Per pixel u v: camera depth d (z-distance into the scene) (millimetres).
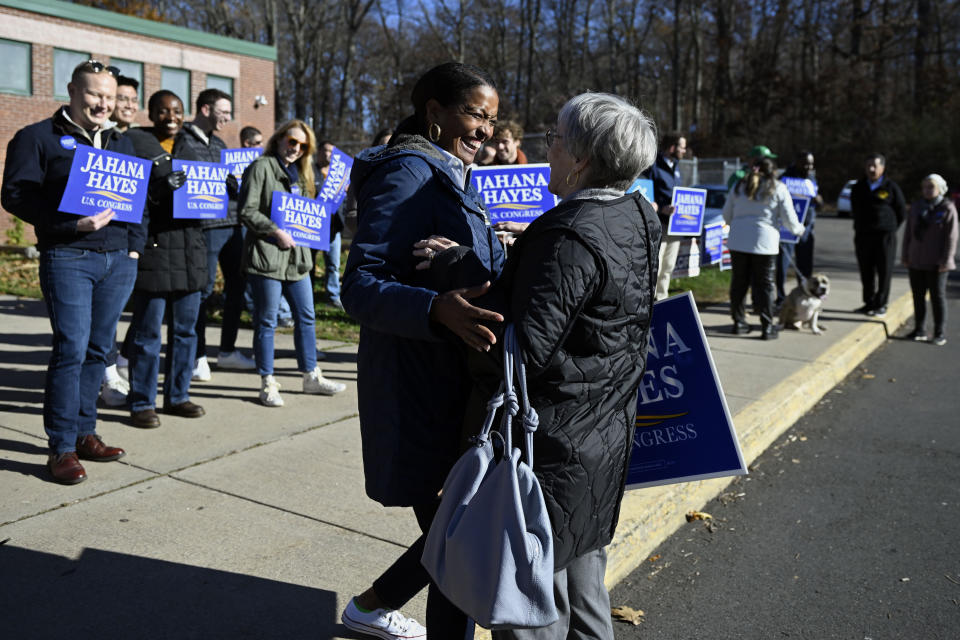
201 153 5164
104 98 3764
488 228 2336
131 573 2980
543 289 1776
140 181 3898
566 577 2121
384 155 2158
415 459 2162
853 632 3115
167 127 5090
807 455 5199
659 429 2998
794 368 6762
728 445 2914
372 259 2041
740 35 48781
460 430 2207
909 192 37906
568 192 2018
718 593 3422
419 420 2160
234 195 5938
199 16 47094
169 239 4508
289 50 51875
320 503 3674
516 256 1878
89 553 3113
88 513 3467
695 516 4203
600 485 1938
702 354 2928
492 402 1844
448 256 2006
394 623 2617
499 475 1796
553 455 1870
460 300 1864
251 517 3500
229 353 6133
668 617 3221
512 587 1723
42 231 3721
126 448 4289
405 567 2416
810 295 8320
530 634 2047
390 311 1947
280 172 5137
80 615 2693
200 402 5211
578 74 52125
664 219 7324
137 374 4613
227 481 3895
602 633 2195
